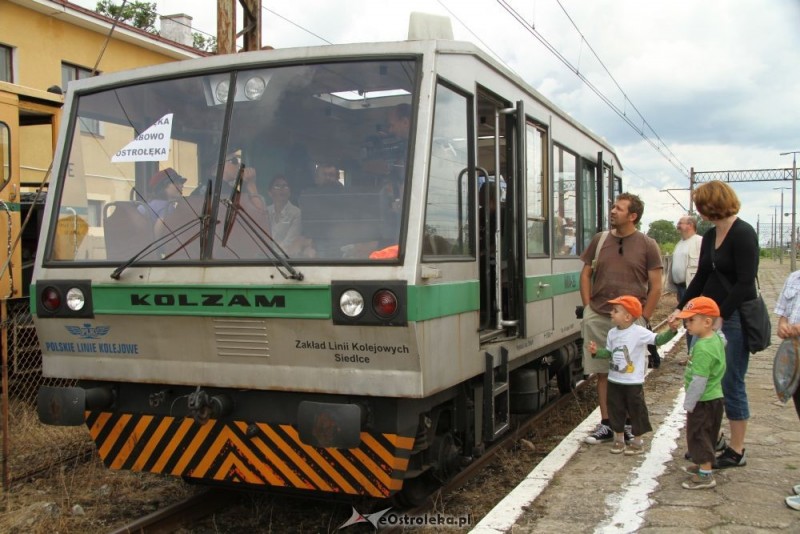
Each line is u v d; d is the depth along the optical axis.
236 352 4.59
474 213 5.21
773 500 4.70
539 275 6.73
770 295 24.88
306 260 4.38
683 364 10.46
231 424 4.83
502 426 5.80
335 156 4.62
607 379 6.10
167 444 5.04
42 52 17.09
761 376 9.24
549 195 7.17
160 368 4.86
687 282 10.66
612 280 6.12
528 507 4.67
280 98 4.81
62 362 5.19
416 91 4.50
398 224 4.36
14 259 8.24
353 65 4.69
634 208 6.08
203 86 5.02
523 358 6.50
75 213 5.16
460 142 5.02
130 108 5.21
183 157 4.95
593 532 4.25
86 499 5.57
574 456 5.82
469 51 5.12
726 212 5.01
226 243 4.64
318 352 4.38
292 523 5.21
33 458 6.54
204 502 5.35
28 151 9.53
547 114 7.21
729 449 5.35
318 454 4.61
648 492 4.89
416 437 4.72
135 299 4.76
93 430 5.30
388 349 4.23
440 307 4.53
